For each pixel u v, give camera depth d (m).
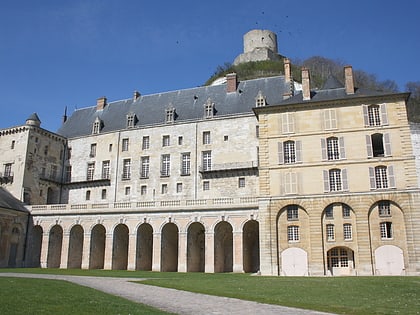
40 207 61.25
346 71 48.91
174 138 66.38
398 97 44.84
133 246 54.31
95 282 30.78
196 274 43.72
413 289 25.30
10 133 69.44
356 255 41.88
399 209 42.16
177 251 57.47
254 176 59.66
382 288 25.94
